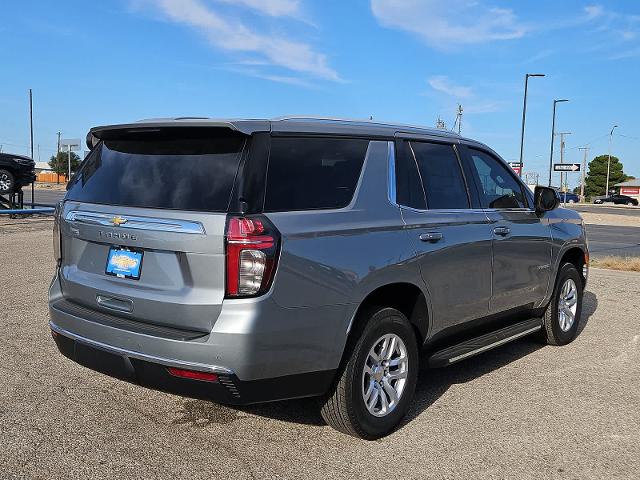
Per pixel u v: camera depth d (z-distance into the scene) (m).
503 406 4.56
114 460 3.52
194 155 3.58
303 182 3.58
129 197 3.68
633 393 4.88
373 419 3.84
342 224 3.64
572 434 4.06
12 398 4.39
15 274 9.30
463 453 3.75
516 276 5.25
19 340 5.80
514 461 3.65
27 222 18.97
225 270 3.23
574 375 5.34
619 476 3.50
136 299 3.50
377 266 3.76
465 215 4.65
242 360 3.20
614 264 12.46
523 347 6.28
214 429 4.00
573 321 6.43
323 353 3.50
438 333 4.45
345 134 3.94
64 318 3.81
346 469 3.50
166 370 3.31
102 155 4.06
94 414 4.18
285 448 3.75
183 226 3.32
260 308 3.21
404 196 4.18
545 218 5.78
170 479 3.32
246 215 3.27
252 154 3.41
